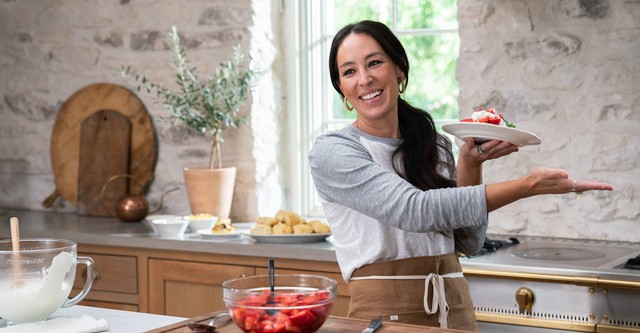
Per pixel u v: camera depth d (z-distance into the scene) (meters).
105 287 4.05
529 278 2.99
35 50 4.95
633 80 3.56
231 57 4.40
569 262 3.10
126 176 4.55
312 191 4.58
